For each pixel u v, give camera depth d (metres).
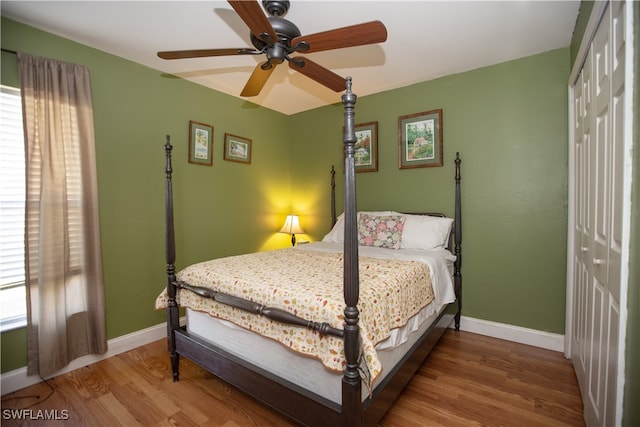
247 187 3.42
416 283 1.84
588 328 1.61
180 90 2.78
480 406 1.72
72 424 1.61
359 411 1.20
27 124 1.87
